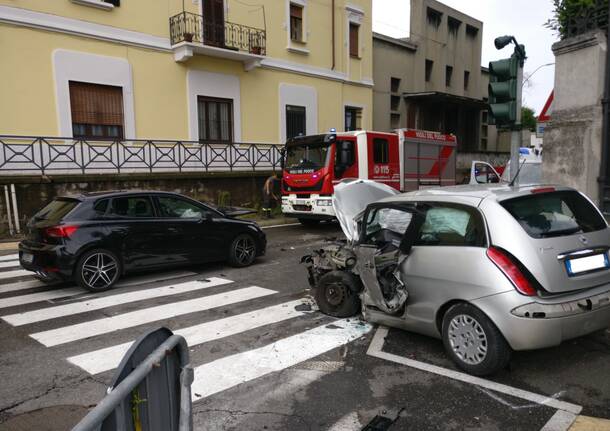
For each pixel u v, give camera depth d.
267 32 18.09
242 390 3.92
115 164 14.17
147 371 1.80
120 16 14.09
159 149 15.15
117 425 1.68
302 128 19.91
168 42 15.21
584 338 4.74
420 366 4.26
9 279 8.02
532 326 3.64
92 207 7.17
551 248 3.83
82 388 3.99
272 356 4.59
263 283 7.53
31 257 7.05
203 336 5.18
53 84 12.95
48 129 12.94
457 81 29.69
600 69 6.37
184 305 6.35
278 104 18.75
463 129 30.11
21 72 12.40
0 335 5.29
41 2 12.60
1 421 3.49
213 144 16.62
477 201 4.17
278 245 11.14
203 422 3.44
